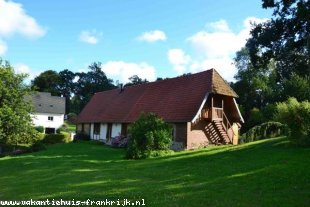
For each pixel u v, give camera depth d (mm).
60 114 76125
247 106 67000
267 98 65812
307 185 13117
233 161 20203
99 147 40406
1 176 19406
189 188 13578
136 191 13367
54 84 115250
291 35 24219
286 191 12391
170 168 19672
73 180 16453
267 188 13016
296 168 15930
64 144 46406
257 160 19391
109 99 54156
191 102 36000
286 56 25953
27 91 34719
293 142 23266
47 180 16938
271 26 24906
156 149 27484
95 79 125688
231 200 11383
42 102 76125
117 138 41125
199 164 20406
